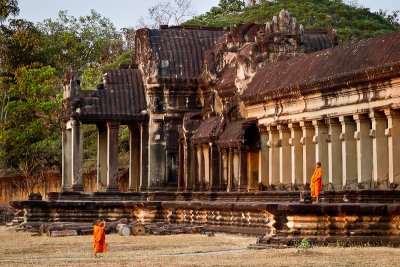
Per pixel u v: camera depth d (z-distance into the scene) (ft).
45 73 439.22
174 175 320.29
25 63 504.02
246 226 233.14
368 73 227.40
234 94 295.28
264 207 206.18
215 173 292.20
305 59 269.64
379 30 484.74
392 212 189.57
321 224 191.83
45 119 427.33
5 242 231.91
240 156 281.13
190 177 306.76
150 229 247.09
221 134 291.79
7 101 467.52
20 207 291.79
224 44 313.12
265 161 280.72
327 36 314.35
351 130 242.58
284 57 292.40
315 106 253.65
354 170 241.96
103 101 320.50
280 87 265.75
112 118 319.06
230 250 191.83
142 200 310.04
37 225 286.05
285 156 272.10
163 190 318.45
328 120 248.32
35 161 424.46
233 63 311.27
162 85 318.45
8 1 506.48
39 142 419.95
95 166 414.21
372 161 234.99
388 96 224.74
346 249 181.98
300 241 190.90
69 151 329.52
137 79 326.44
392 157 224.94
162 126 319.47
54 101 430.61
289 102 265.95
